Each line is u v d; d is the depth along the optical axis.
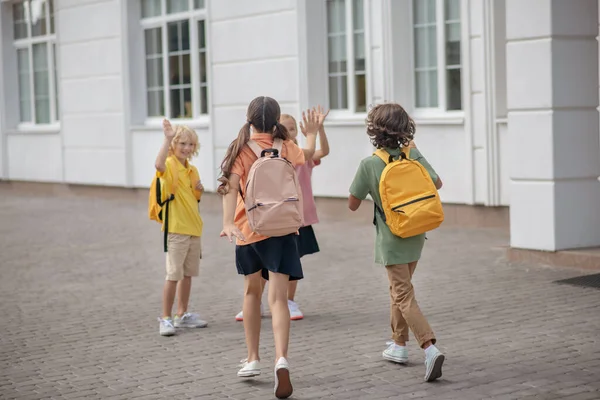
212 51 20.80
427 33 16.84
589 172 11.98
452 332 8.61
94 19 24.48
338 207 18.33
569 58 11.76
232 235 6.92
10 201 24.84
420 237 7.31
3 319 9.98
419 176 7.18
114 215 20.31
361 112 17.97
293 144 7.27
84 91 25.14
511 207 12.27
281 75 19.11
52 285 11.99
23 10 28.05
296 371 7.50
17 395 7.13
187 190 9.15
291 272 7.00
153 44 23.36
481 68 15.64
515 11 11.91
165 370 7.71
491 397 6.57
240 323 9.45
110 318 9.88
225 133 20.69
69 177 26.00
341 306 10.05
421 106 17.06
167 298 9.09
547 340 8.16
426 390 6.82
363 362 7.70
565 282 10.74
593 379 6.91
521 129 12.03
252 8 19.67
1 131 28.70
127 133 23.75
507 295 10.16
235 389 7.07
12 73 28.58
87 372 7.75
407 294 7.23
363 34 17.84
